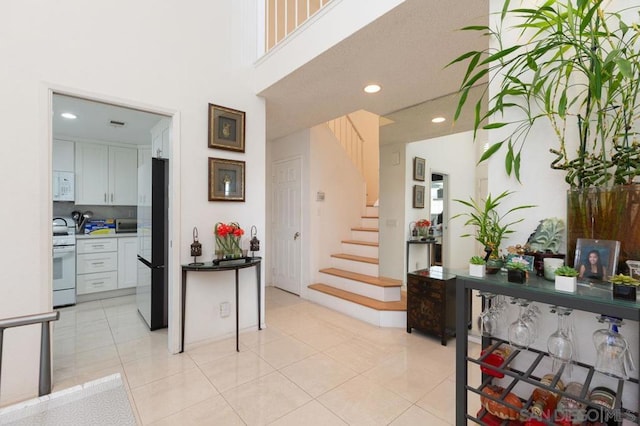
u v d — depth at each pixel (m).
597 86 0.91
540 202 1.25
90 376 2.13
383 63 2.37
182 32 2.55
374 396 1.92
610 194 0.99
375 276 3.77
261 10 2.97
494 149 1.32
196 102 2.62
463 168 3.11
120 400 1.01
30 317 1.01
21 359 1.88
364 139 5.47
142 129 3.76
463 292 1.20
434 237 3.29
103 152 4.41
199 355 2.47
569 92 1.18
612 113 1.08
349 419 1.70
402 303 3.29
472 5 1.70
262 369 2.25
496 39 1.42
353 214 4.75
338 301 3.61
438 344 2.70
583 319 1.12
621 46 0.99
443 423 1.67
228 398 1.89
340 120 4.83
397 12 1.78
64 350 2.55
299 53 2.44
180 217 2.53
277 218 4.83
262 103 3.04
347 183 4.66
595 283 1.00
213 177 2.68
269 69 2.78
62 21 2.03
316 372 2.21
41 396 1.02
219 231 2.62
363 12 1.92
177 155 2.51
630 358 0.95
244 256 2.82
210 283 2.71
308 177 4.17
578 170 1.08
